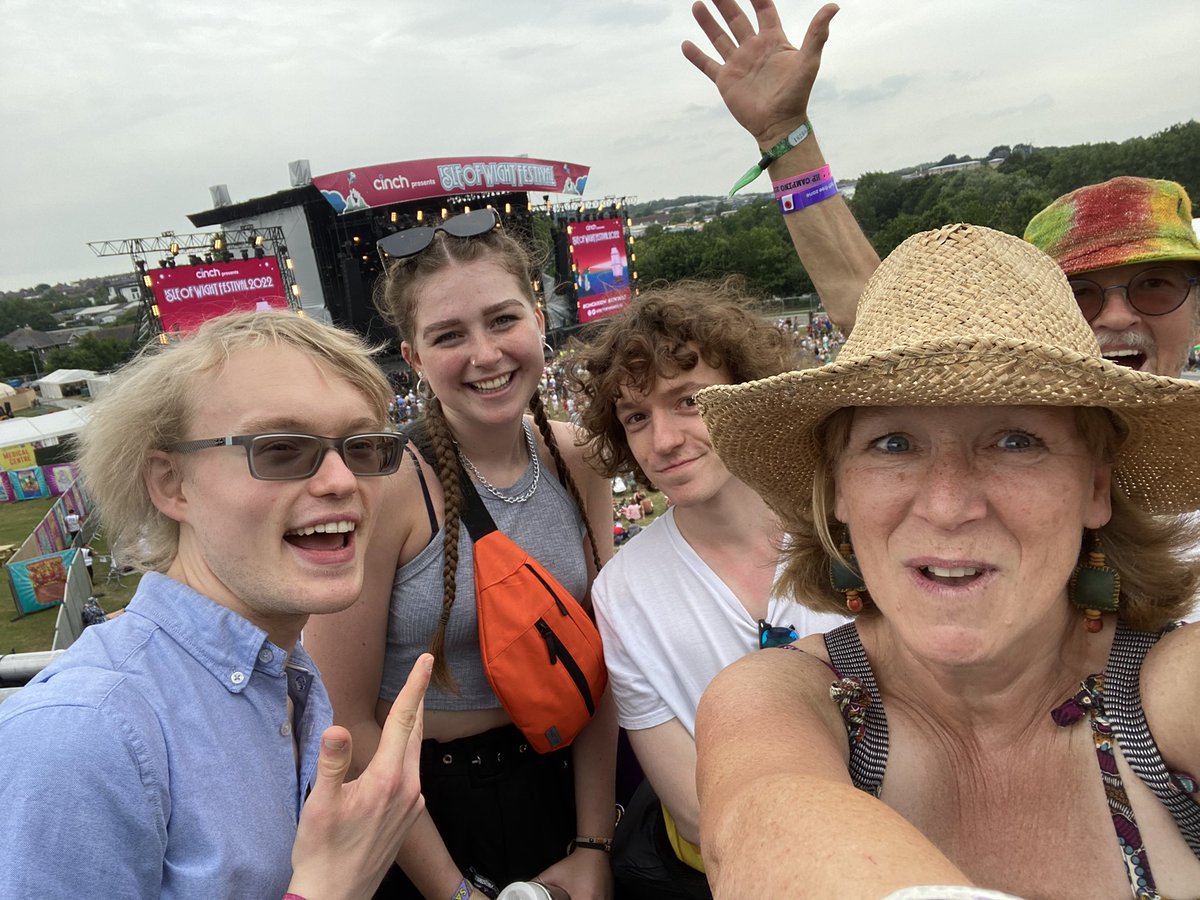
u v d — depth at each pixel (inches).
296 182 1393.9
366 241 1423.5
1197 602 47.9
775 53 105.4
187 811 50.8
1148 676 43.0
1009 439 40.4
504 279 94.3
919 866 26.5
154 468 59.2
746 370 85.9
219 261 1098.1
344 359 62.8
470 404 93.4
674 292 89.7
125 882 46.2
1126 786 42.3
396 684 93.8
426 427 95.7
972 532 40.8
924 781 46.8
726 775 39.7
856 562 51.8
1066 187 3203.7
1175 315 100.0
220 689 56.5
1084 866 42.7
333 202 1290.6
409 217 1368.1
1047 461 40.2
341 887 52.5
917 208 3248.0
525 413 111.2
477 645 92.2
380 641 89.2
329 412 59.0
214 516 57.0
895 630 44.5
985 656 41.1
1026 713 45.1
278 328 60.9
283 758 60.0
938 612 42.0
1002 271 40.8
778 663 51.3
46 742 45.1
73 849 43.7
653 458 84.0
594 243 1557.6
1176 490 46.0
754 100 108.0
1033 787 44.6
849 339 47.1
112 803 45.8
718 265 2755.9
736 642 81.7
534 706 87.0
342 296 1470.2
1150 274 98.5
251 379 57.1
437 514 91.1
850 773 48.1
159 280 1047.0
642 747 84.7
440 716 93.6
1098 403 37.4
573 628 89.9
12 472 1178.6
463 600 89.4
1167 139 2982.3
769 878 29.8
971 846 45.5
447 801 92.1
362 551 64.2
